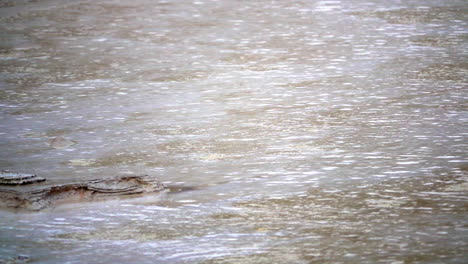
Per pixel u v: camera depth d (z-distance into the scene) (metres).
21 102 43.66
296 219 23.34
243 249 20.77
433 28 62.97
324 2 76.75
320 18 68.75
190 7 75.44
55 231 22.94
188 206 25.17
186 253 20.61
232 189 27.02
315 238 21.48
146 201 25.97
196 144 33.94
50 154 33.00
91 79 49.38
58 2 80.00
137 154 32.62
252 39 60.88
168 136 35.56
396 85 44.88
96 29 66.44
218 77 48.97
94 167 30.77
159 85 47.25
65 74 50.97
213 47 58.44
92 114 40.53
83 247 21.39
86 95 45.09
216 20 69.06
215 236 21.98
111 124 38.28
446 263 19.25
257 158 31.25
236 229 22.58
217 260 19.98
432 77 46.66
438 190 26.00
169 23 68.19
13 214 24.84
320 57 53.88
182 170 29.92
